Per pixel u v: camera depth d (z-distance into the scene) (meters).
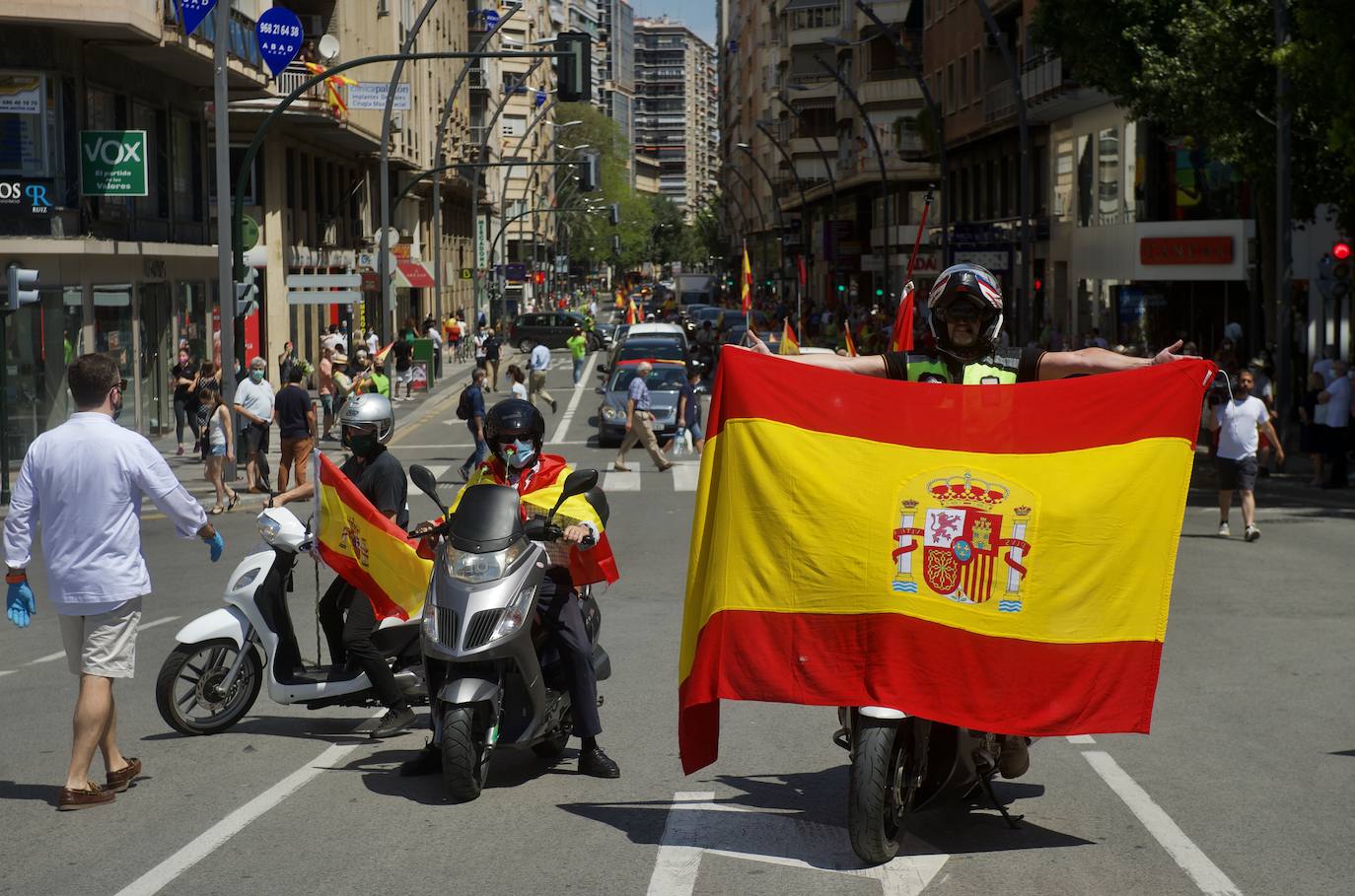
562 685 8.09
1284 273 26.55
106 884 6.19
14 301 21.47
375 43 56.94
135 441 7.54
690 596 6.87
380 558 8.77
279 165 45.53
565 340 79.06
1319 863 6.31
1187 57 27.88
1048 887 6.02
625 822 7.07
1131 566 6.48
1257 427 18.33
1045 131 51.59
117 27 28.08
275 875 6.28
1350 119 22.94
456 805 7.44
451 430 36.38
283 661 9.16
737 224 179.62
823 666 6.54
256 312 45.06
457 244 90.12
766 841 6.70
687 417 30.22
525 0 133.12
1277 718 9.32
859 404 6.71
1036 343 45.44
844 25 88.44
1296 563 16.41
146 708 10.23
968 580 6.49
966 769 6.62
